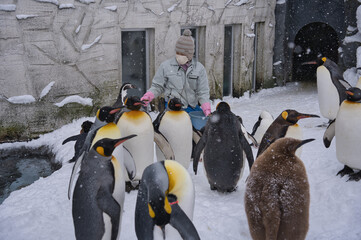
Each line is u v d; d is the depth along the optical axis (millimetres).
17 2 7242
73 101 8273
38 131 7934
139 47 9547
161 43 9359
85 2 8047
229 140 4422
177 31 9562
